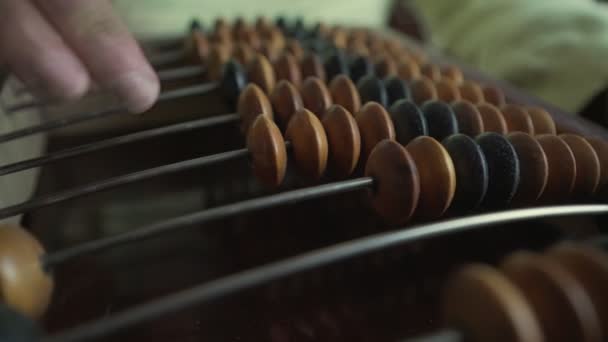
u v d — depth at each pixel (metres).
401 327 0.22
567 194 0.22
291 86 0.24
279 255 0.25
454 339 0.16
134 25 0.38
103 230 0.27
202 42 0.31
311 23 0.43
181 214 0.28
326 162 0.22
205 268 0.25
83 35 0.18
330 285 0.24
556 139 0.22
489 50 0.38
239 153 0.22
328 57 0.28
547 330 0.15
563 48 0.33
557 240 0.24
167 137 0.32
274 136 0.21
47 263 0.18
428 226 0.18
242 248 0.26
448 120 0.23
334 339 0.22
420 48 0.36
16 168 0.22
